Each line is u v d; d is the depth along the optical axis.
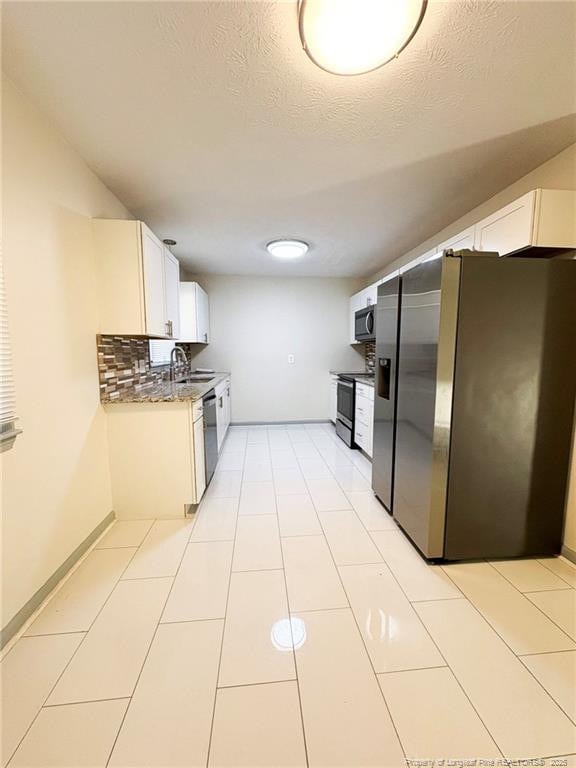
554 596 1.62
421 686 1.18
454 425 1.77
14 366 1.41
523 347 1.76
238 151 1.89
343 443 4.35
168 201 2.52
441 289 1.68
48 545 1.62
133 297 2.15
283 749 1.00
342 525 2.29
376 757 0.98
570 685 1.19
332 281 5.18
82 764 0.96
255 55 1.25
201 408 2.61
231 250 3.77
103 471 2.21
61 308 1.75
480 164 2.03
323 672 1.23
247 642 1.36
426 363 1.84
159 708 1.11
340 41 1.14
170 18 1.11
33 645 1.34
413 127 1.68
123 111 1.56
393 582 1.72
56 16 1.10
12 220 1.41
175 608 1.54
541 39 1.18
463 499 1.83
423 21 1.12
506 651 1.32
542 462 1.85
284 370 5.23
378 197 2.48
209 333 5.04
